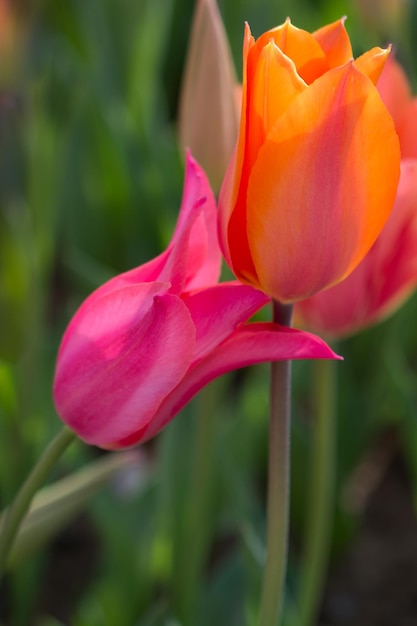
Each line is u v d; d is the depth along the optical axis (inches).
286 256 18.8
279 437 20.2
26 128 47.8
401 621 40.2
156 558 34.6
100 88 43.8
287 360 20.0
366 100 18.1
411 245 24.3
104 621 33.3
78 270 39.8
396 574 42.2
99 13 46.5
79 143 42.0
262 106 18.2
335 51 18.8
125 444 20.1
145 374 19.4
